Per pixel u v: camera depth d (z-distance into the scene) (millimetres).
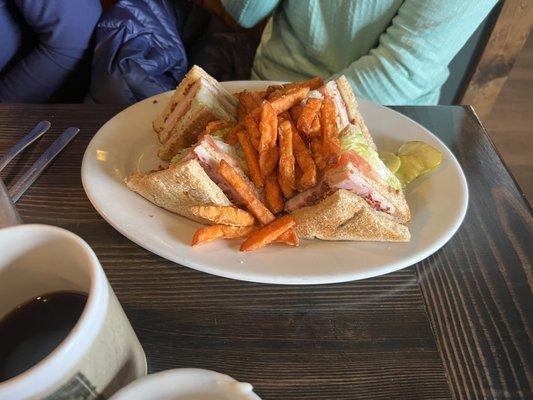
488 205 404
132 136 442
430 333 302
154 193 363
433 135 455
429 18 566
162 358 279
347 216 340
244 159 414
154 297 311
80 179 394
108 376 189
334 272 320
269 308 310
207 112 435
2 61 652
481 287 334
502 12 757
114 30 617
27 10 579
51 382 156
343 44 646
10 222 307
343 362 283
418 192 404
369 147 400
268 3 660
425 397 270
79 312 208
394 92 618
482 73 848
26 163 405
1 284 206
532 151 1079
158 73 661
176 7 812
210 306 309
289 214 369
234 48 831
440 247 351
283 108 420
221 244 340
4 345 201
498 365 287
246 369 276
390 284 332
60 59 630
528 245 370
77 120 455
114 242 344
